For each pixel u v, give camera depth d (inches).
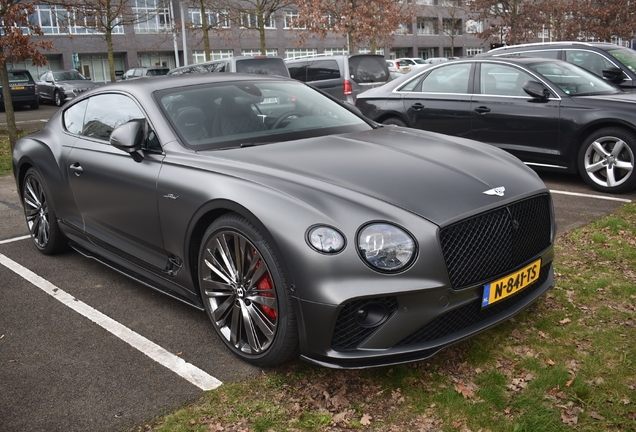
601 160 242.2
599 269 154.2
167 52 1852.9
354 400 99.8
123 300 149.8
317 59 495.5
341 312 95.5
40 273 172.6
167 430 93.5
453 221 98.1
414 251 95.1
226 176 113.7
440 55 2511.1
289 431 92.3
